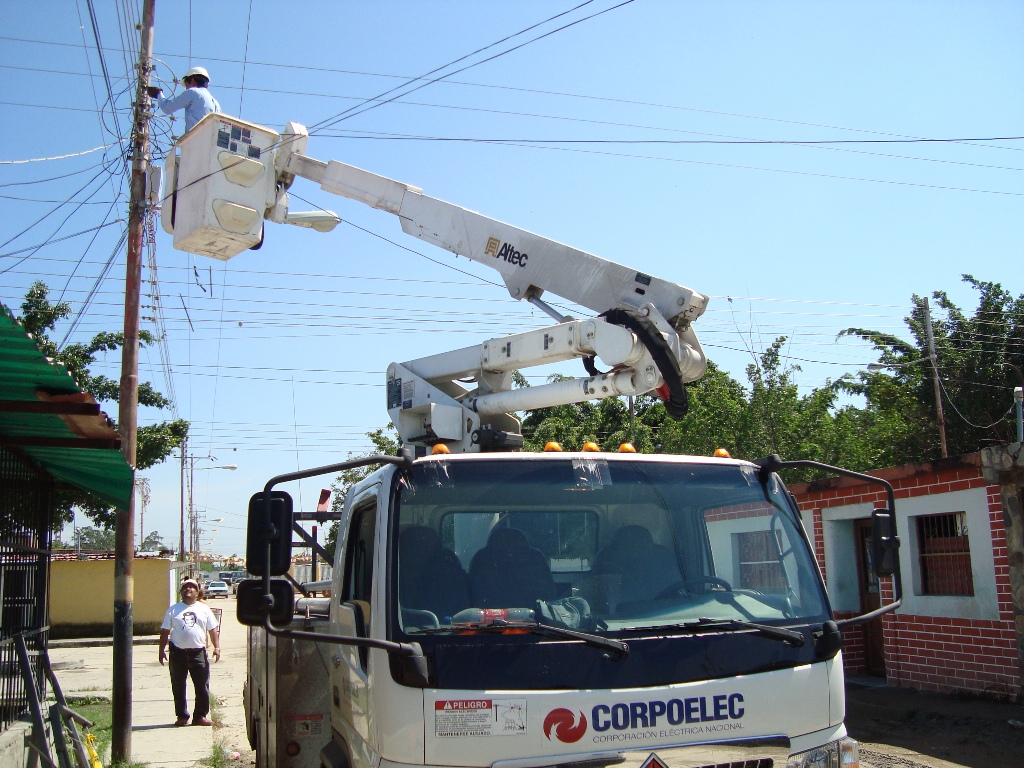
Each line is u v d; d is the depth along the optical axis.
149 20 10.27
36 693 7.43
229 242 7.20
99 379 19.47
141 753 9.68
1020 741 8.44
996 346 26.66
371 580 3.78
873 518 4.23
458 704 3.31
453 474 3.95
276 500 3.52
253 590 3.48
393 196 7.47
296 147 7.48
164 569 29.48
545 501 3.98
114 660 9.38
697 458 4.38
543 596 3.74
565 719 3.33
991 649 10.30
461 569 3.73
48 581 8.59
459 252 7.14
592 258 6.48
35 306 18.89
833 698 3.77
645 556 3.99
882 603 12.28
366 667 3.75
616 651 3.47
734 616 3.89
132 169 10.15
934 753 8.28
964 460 10.59
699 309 6.08
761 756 3.53
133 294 9.98
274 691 5.11
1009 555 10.05
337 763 4.15
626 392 5.95
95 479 8.48
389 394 7.50
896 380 27.69
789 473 22.80
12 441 6.81
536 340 6.51
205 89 9.48
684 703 3.47
